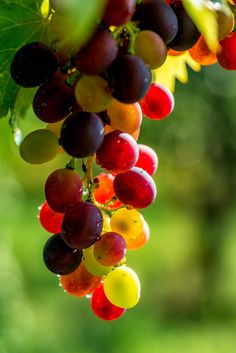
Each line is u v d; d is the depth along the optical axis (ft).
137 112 1.79
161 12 1.70
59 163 7.40
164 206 17.20
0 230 7.36
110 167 1.76
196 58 1.90
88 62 1.64
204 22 1.70
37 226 13.32
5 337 6.61
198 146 15.58
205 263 15.76
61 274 1.81
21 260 12.19
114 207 1.89
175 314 13.38
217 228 16.08
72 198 1.78
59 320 10.27
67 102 1.75
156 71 2.17
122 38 1.70
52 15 1.77
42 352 8.54
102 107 1.71
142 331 10.73
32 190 13.60
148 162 1.88
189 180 16.40
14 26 1.87
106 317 1.88
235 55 1.85
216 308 13.88
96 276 1.86
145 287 14.12
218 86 14.62
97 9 1.56
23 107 2.00
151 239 16.24
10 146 2.43
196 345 11.16
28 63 1.73
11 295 6.88
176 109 14.66
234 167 15.79
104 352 9.86
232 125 15.21
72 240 1.74
